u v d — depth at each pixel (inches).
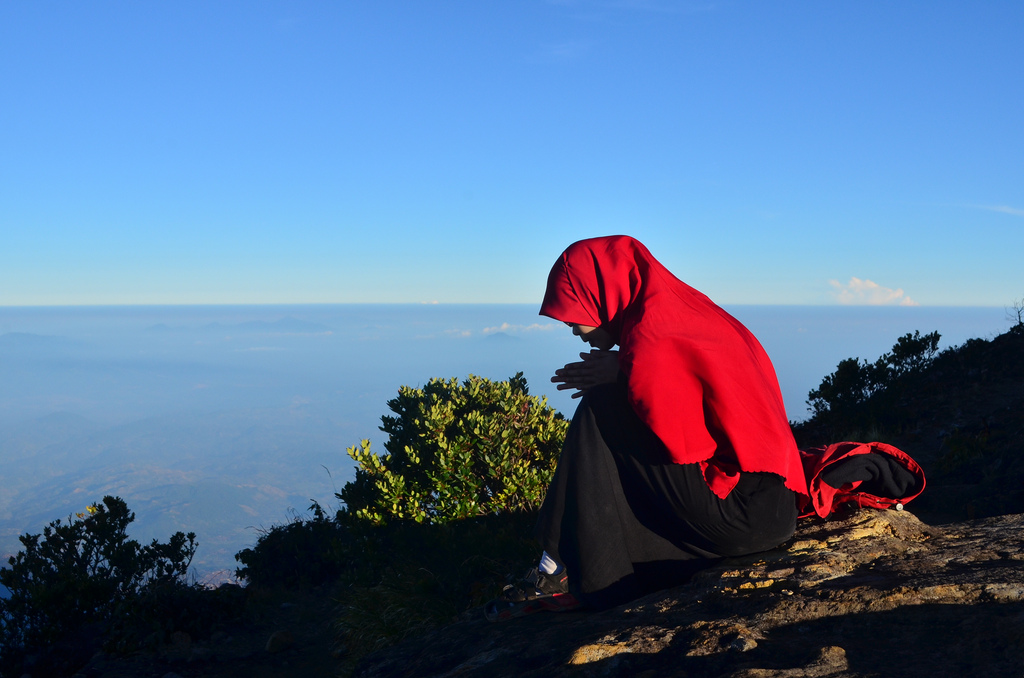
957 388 393.7
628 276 94.0
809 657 60.2
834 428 397.1
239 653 216.7
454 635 102.8
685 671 63.7
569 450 94.8
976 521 106.8
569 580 96.6
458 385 381.1
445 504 274.2
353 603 219.1
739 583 84.7
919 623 64.0
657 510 94.3
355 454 304.5
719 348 84.7
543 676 71.9
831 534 100.3
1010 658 52.7
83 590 240.7
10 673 219.1
